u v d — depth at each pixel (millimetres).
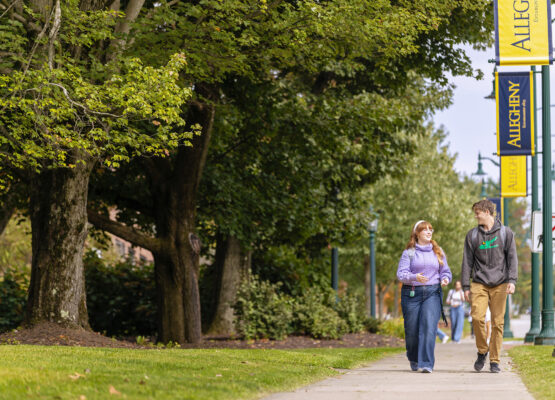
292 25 19234
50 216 19922
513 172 31391
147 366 11930
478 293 13898
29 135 18156
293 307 28625
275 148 28406
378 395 9969
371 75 28906
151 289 32281
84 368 11062
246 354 15898
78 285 20141
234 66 20172
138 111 16562
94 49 19281
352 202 35219
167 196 23719
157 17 18250
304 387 11273
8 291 29172
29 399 7973
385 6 19406
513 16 21016
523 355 17344
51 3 18453
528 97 23672
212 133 25625
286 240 33625
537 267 30062
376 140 29844
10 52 17281
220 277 30906
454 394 9984
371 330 35406
